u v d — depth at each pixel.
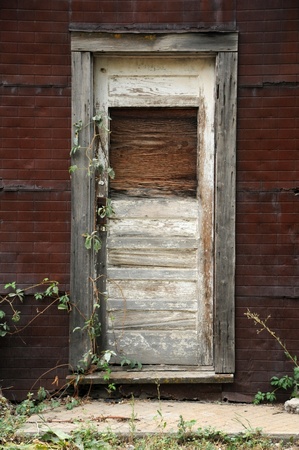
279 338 5.83
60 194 5.85
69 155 5.85
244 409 5.64
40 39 5.81
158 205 6.01
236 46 5.78
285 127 5.80
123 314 6.02
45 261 5.86
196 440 4.96
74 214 5.84
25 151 5.84
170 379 5.78
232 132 5.80
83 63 5.81
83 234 5.84
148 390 5.89
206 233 5.99
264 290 5.83
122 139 6.01
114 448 4.83
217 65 5.81
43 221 5.85
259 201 5.83
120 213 6.01
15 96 5.82
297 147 5.79
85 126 5.84
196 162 6.02
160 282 6.02
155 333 6.02
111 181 6.02
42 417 5.37
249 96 5.81
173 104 5.96
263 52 5.78
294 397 5.77
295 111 5.79
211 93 5.95
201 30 5.78
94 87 5.95
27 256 5.85
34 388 5.87
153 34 5.80
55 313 5.87
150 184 6.02
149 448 4.77
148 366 6.01
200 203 5.99
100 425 5.20
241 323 5.86
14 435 5.02
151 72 5.96
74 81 5.81
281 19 5.77
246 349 5.86
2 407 5.54
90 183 5.85
